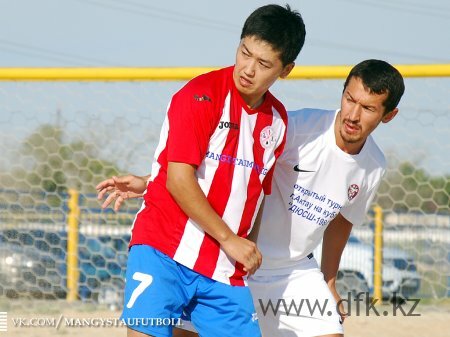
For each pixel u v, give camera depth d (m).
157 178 9.88
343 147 11.20
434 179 18.77
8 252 18.59
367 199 11.85
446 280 19.94
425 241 20.08
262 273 12.00
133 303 9.55
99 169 19.12
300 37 9.50
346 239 12.38
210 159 9.58
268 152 10.02
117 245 19.25
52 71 16.91
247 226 9.96
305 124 11.29
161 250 9.62
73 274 18.77
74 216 18.89
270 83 9.48
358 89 10.42
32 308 18.50
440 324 19.52
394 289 20.09
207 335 9.97
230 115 9.59
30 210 18.77
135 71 16.67
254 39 9.23
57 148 19.08
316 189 11.44
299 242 11.78
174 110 9.51
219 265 9.73
